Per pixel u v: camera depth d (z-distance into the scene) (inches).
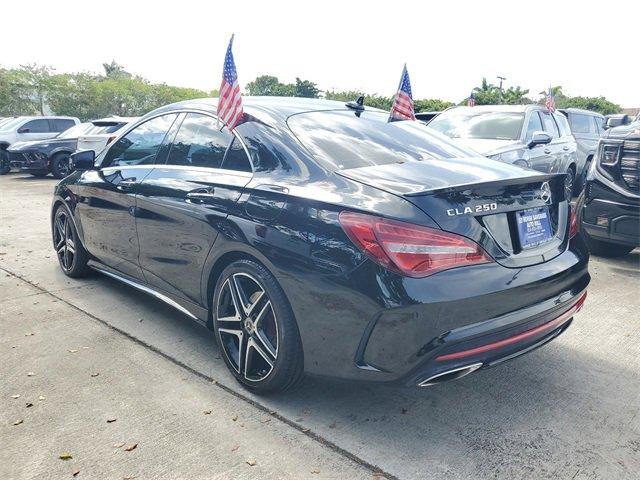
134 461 96.3
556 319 110.1
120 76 1804.9
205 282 128.0
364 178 104.4
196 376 127.2
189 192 130.9
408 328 91.7
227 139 130.3
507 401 117.6
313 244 100.7
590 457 98.7
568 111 441.1
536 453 99.7
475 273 94.5
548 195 114.9
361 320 95.3
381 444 102.0
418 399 118.3
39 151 573.6
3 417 109.5
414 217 93.2
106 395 118.2
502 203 102.0
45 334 150.2
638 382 126.2
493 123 327.0
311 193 105.1
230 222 117.1
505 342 98.2
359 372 98.6
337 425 108.0
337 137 121.6
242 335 118.2
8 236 278.2
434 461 97.2
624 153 210.4
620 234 212.5
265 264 108.7
